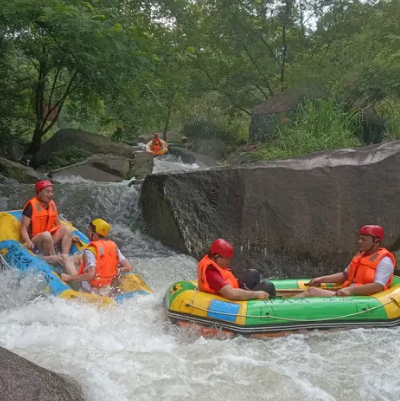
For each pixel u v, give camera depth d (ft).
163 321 18.08
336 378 13.80
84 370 13.29
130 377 13.28
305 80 54.80
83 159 51.29
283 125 47.88
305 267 25.86
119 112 46.29
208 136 76.38
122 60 38.68
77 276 19.40
